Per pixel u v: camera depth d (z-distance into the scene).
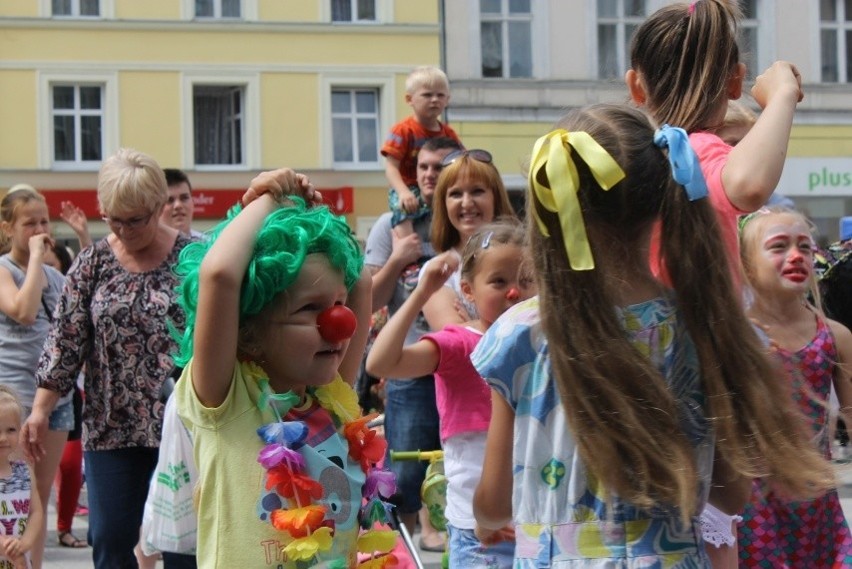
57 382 5.62
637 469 2.84
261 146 30.27
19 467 6.21
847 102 28.03
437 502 5.38
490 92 27.53
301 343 3.14
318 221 3.18
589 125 2.98
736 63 3.88
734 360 2.94
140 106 29.72
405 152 8.45
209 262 3.07
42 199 7.64
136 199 5.36
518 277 4.63
